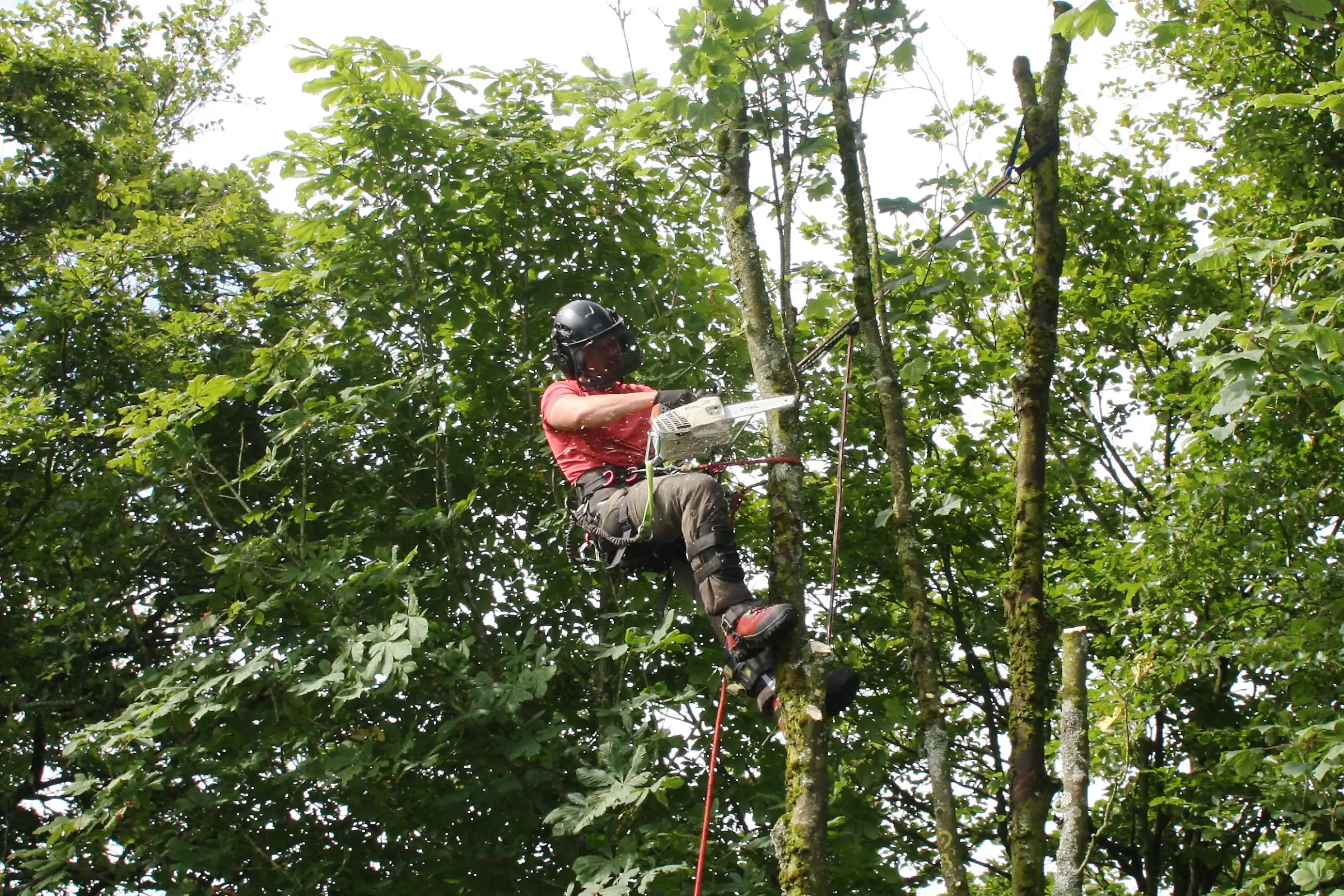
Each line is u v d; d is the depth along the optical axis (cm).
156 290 1123
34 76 1332
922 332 1049
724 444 402
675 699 666
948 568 1063
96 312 1031
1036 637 357
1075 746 338
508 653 711
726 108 437
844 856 688
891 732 722
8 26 1359
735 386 776
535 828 722
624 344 497
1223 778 868
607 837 648
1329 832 729
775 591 384
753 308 417
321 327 790
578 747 682
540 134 793
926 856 924
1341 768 673
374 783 682
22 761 949
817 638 899
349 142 762
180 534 898
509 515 802
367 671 595
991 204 437
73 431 861
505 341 804
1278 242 543
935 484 1012
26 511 970
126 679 897
